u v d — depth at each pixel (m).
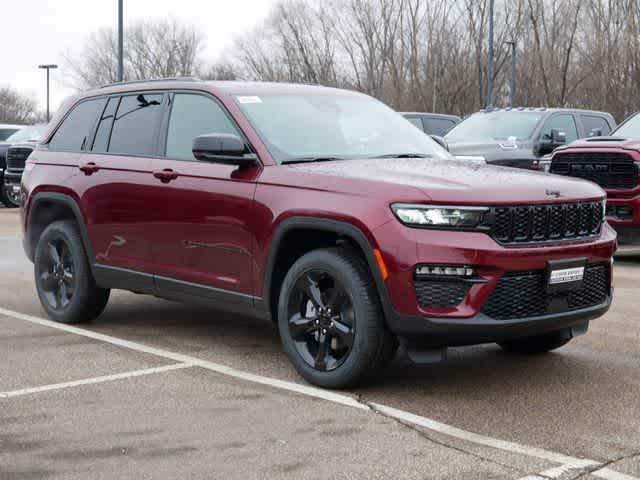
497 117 14.45
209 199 5.77
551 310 5.00
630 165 10.25
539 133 13.83
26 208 7.27
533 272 4.90
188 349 6.20
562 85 42.72
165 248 6.12
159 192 6.12
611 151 10.38
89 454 4.11
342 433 4.41
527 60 44.38
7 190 18.94
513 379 5.46
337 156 5.73
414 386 5.28
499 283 4.79
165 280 6.14
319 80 52.88
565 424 4.58
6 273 9.78
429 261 4.70
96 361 5.84
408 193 4.80
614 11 40.97
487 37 44.88
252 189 5.51
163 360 5.88
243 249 5.57
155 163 6.23
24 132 20.22
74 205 6.80
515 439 4.34
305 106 6.11
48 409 4.78
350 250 5.08
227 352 6.12
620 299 8.19
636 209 10.21
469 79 45.66
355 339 4.97
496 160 13.15
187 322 7.14
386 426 4.53
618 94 40.53
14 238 13.56
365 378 5.07
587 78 41.97
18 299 8.11
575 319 5.15
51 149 7.29
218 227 5.71
